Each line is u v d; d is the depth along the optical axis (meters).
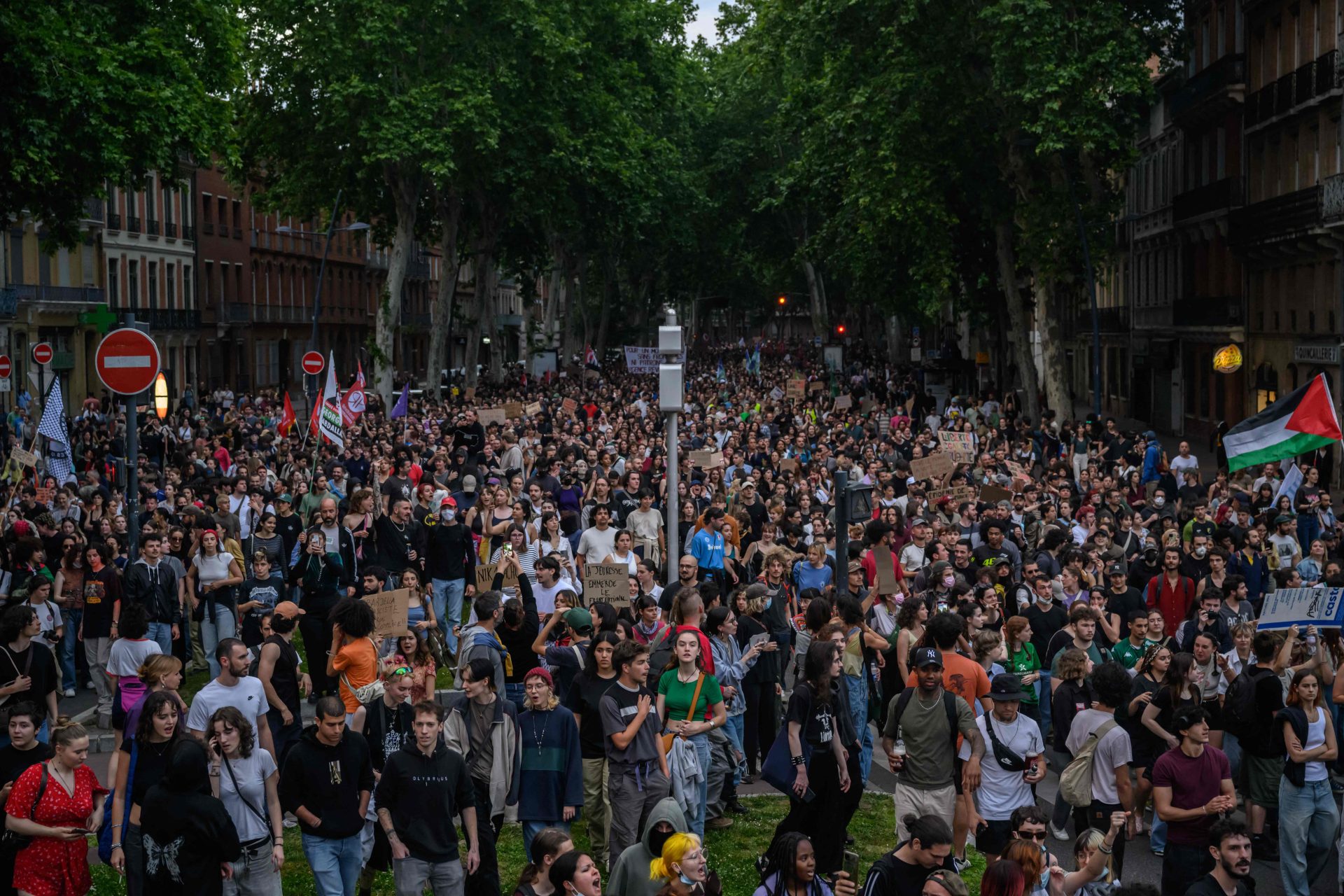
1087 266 42.88
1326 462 40.41
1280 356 47.38
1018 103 44.31
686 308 115.75
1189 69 56.78
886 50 45.59
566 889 8.19
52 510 22.00
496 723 10.75
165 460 38.19
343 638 12.62
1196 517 20.72
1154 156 63.34
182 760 8.79
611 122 60.75
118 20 32.09
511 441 28.81
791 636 15.99
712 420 38.25
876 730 17.09
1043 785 15.02
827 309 90.88
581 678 11.49
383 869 10.77
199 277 77.81
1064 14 43.16
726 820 13.03
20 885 9.59
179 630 16.67
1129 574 18.61
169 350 73.12
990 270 56.03
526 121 57.03
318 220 95.06
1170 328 60.38
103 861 10.74
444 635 18.02
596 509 17.86
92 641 16.20
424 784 9.78
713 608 13.11
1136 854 12.97
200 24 33.97
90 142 30.00
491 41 55.22
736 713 13.26
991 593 15.12
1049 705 15.35
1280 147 46.88
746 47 56.97
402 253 57.31
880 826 13.39
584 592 16.00
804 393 52.44
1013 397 48.84
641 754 11.07
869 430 38.25
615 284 97.19
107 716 16.36
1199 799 10.66
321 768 9.84
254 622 16.11
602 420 41.50
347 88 51.91
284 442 30.69
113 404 48.06
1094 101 42.12
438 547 17.94
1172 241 60.50
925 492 25.25
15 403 55.00
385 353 57.28
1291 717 11.62
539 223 69.19
